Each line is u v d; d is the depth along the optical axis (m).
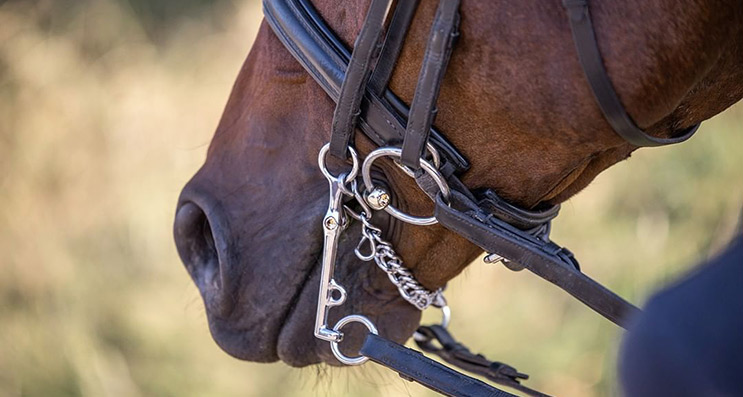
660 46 2.63
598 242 8.27
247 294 3.38
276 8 3.12
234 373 7.75
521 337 8.00
